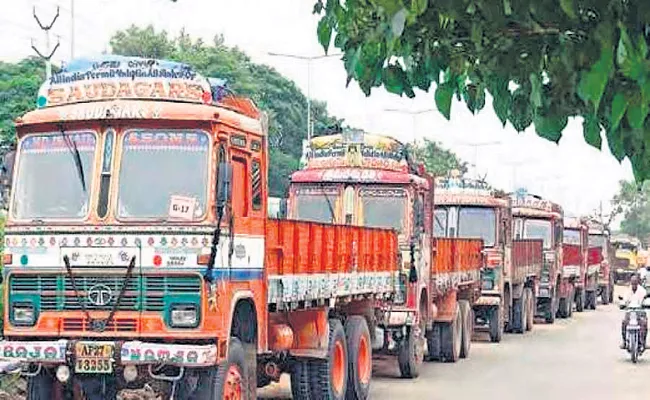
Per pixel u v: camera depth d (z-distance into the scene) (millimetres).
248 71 48062
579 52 2709
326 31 3119
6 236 8922
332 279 11773
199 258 8469
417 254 15070
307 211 15164
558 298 31250
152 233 8555
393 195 14945
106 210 8664
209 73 45062
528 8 2693
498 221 22875
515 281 24734
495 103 3016
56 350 8469
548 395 14430
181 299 8484
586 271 35750
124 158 8773
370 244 13352
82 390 8977
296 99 49781
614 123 2596
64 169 8898
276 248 10109
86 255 8641
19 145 9094
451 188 22891
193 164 8688
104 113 8797
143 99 8883
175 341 8469
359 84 3146
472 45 3033
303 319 11539
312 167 15305
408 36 3018
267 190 9914
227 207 8812
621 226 90562
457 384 15336
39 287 8773
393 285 14531
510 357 19750
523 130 3082
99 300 8602
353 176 14984
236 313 9414
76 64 9273
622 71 2496
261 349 9742
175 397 8820
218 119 8758
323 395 11820
